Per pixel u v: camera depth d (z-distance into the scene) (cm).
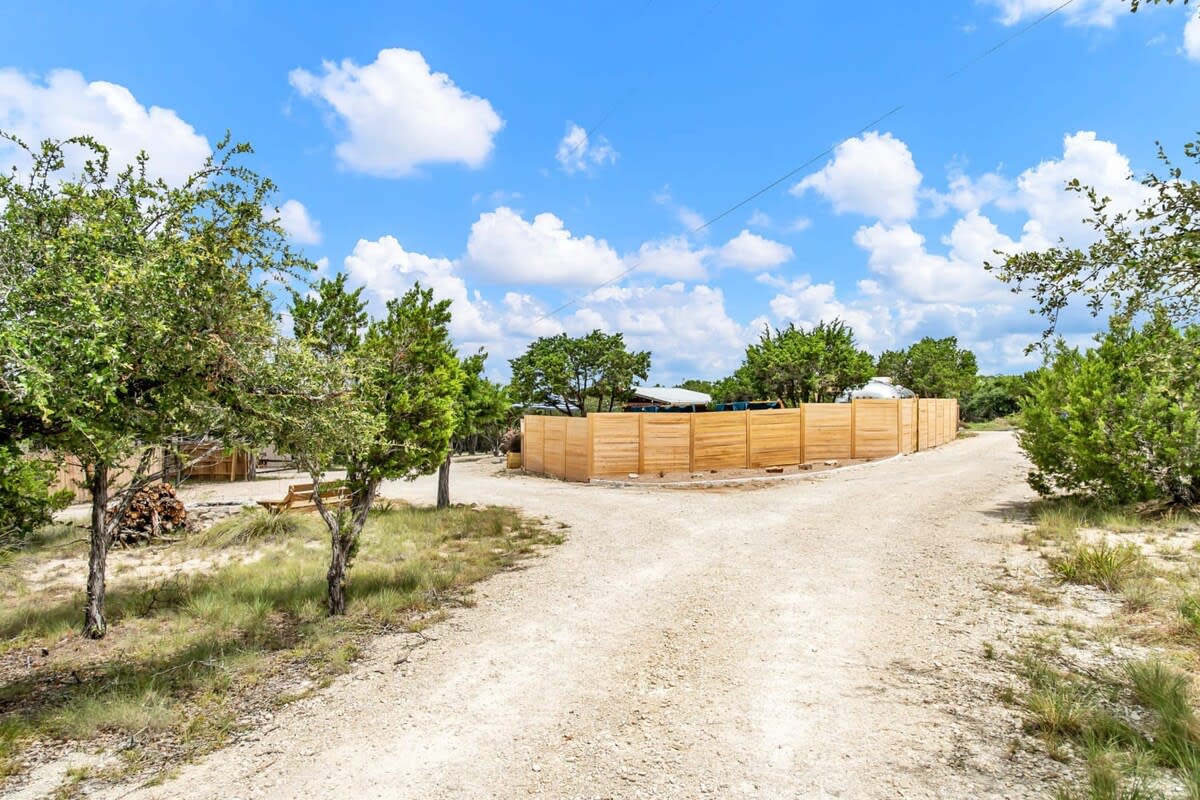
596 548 1045
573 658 569
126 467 707
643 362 3531
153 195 518
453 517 1383
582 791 357
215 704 500
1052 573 740
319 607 752
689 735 418
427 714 468
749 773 367
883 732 407
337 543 751
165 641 656
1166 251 311
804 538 1026
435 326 882
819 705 452
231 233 510
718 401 3884
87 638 677
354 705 489
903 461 2148
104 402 405
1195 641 512
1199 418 946
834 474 1892
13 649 651
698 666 536
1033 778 345
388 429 789
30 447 452
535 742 418
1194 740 365
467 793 360
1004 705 434
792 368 2995
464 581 866
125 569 1002
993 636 566
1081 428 1068
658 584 801
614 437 1992
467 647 610
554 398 3566
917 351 4191
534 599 764
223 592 812
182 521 1287
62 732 457
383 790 367
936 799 330
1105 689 443
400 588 822
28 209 444
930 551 892
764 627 623
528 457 2547
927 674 495
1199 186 300
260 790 371
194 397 485
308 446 620
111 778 390
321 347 752
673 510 1386
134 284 400
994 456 2188
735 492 1631
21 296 366
